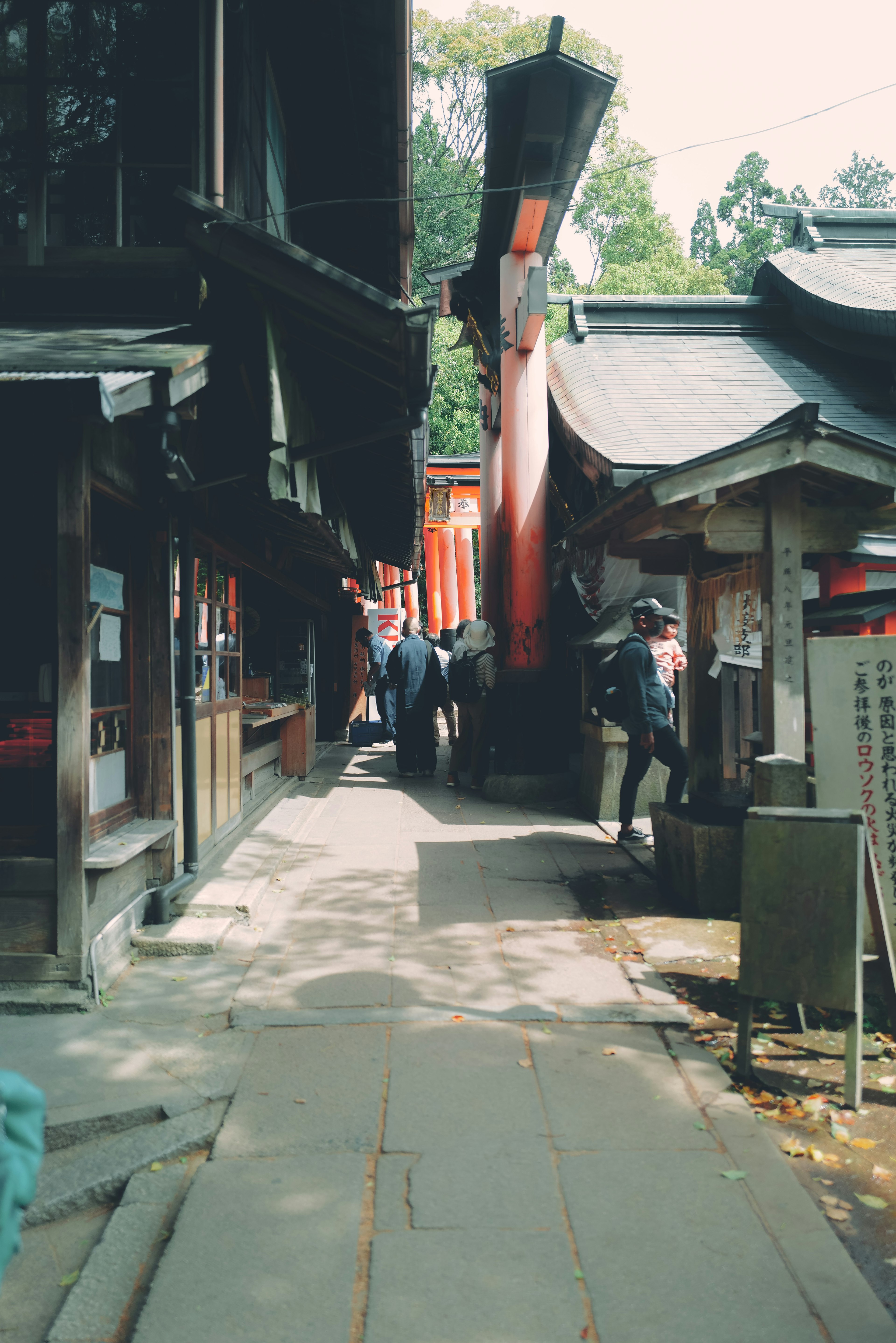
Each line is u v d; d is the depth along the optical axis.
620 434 9.91
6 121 5.32
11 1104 1.55
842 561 5.68
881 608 4.84
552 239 10.71
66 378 3.40
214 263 4.90
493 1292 2.37
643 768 7.14
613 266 33.81
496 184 9.84
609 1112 3.24
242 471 5.23
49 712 4.25
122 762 5.02
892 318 11.11
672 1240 2.56
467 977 4.50
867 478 4.90
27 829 4.23
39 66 5.32
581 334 12.54
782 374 12.02
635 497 5.27
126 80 5.37
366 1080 3.47
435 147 32.28
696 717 6.12
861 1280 2.41
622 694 7.13
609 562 9.53
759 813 3.55
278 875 6.37
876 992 4.19
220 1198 2.76
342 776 11.21
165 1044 3.78
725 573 5.84
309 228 8.99
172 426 3.98
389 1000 4.22
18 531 4.20
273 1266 2.47
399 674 10.95
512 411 9.59
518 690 9.45
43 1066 3.57
